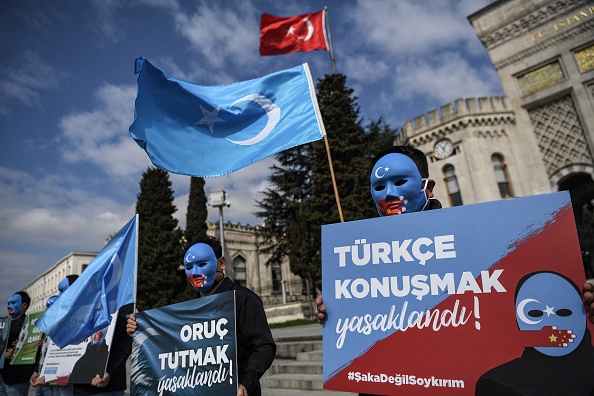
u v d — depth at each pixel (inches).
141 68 149.6
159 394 98.1
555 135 748.0
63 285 207.0
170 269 887.1
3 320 211.0
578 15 738.2
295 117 155.9
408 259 81.3
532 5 786.8
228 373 89.4
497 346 68.2
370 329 80.5
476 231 76.6
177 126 155.6
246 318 97.8
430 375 71.7
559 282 67.2
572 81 730.2
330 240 91.6
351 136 794.2
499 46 831.1
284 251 1004.6
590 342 62.3
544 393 62.4
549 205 72.0
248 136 158.9
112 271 146.0
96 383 133.5
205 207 1213.1
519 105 789.9
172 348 100.3
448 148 782.5
